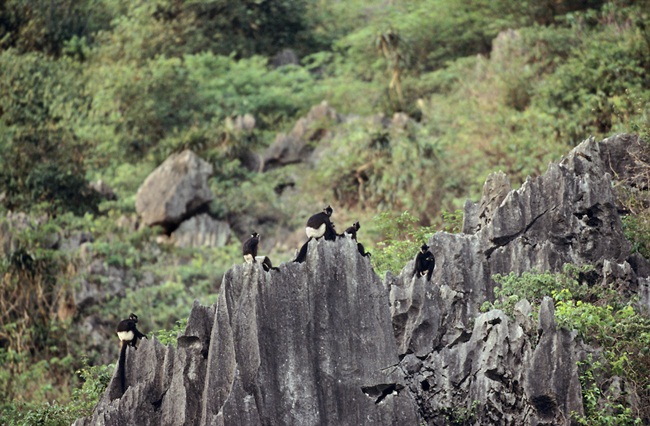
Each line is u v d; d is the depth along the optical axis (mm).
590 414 58312
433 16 191000
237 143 157500
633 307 67188
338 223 131000
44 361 104062
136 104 170000
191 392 61344
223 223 137000
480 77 154500
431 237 70312
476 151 126250
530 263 69312
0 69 163250
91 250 119688
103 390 74312
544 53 147750
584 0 168375
